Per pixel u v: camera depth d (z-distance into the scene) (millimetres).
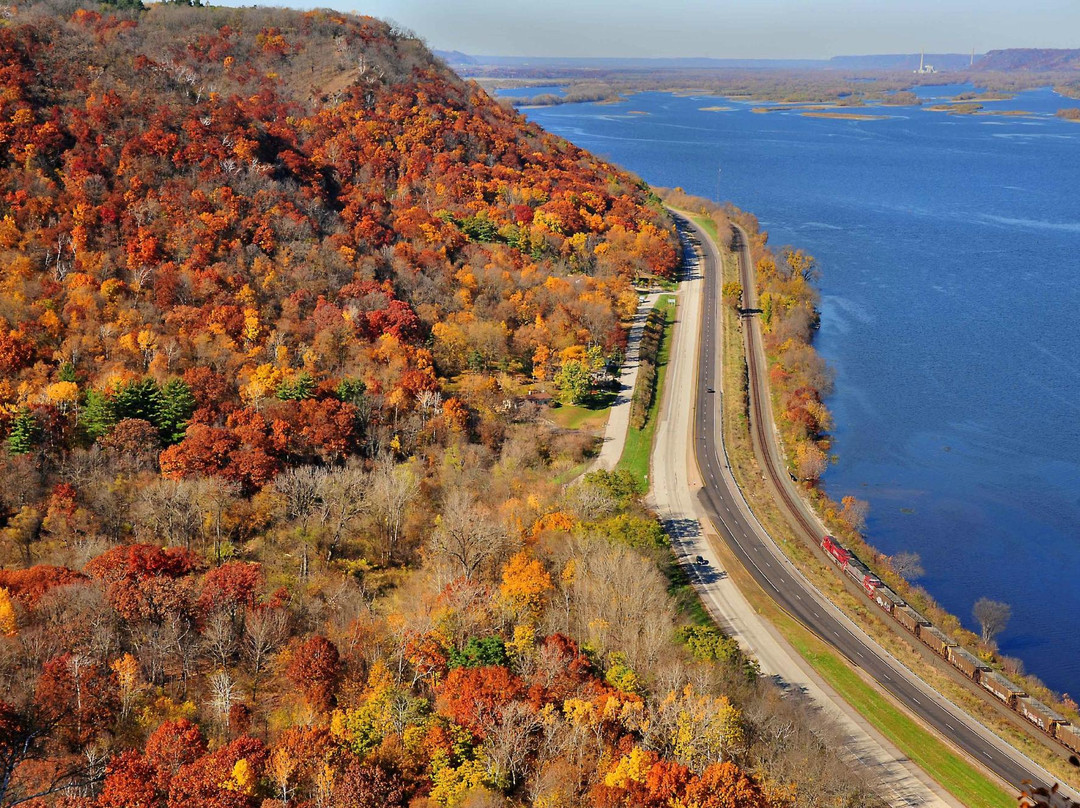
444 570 157000
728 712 118438
